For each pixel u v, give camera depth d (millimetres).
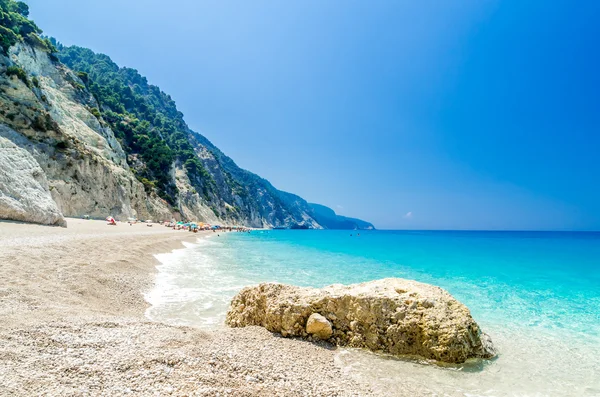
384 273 19391
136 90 172250
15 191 22172
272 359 5668
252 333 7199
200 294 11391
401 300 7297
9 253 11219
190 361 4961
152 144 91500
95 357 4680
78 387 3838
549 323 9906
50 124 44875
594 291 15406
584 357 7199
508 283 17203
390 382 5531
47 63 68625
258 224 187500
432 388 5465
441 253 35688
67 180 44812
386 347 6906
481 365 6566
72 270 10641
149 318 8352
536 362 6883
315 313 7340
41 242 14758
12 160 23859
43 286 8445
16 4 74188
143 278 12805
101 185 51250
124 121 95500
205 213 109188
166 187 86375
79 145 50656
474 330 7055
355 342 7062
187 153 132125
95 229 28797
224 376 4664
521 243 60062
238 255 27109
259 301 8078
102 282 10391
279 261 23875
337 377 5500
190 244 36156
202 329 7410
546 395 5500
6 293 7293
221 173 165000
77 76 82438
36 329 5461
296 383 4840
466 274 20094
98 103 84188
